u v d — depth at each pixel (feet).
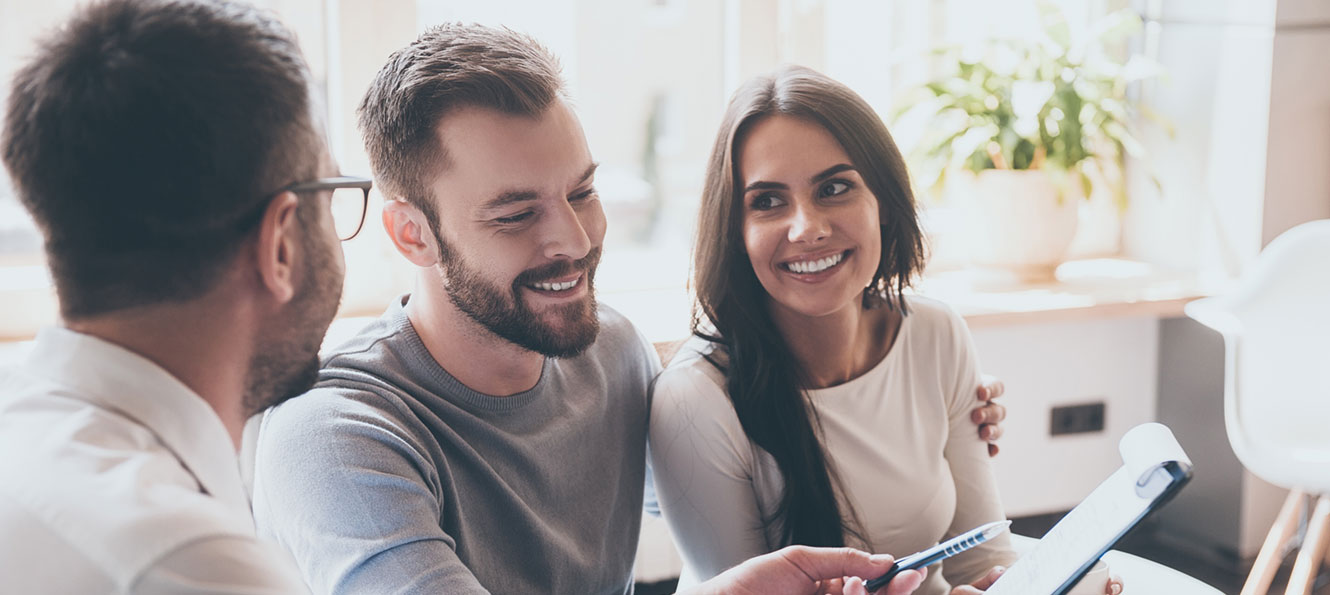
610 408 4.43
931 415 5.03
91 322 2.48
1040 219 8.71
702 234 4.72
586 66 13.89
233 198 2.45
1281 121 8.69
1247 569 9.04
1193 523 9.42
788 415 4.60
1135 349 9.42
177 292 2.46
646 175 12.50
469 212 3.71
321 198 2.68
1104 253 10.14
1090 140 8.86
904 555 4.93
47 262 2.49
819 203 4.53
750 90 4.63
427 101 3.67
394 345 3.92
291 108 2.53
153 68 2.37
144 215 2.39
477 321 3.83
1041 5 9.01
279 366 2.68
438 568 3.41
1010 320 8.13
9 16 7.04
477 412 3.94
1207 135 9.18
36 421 2.42
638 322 7.79
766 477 4.67
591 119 13.82
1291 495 7.73
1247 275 8.00
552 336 3.87
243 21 2.50
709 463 4.53
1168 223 9.62
